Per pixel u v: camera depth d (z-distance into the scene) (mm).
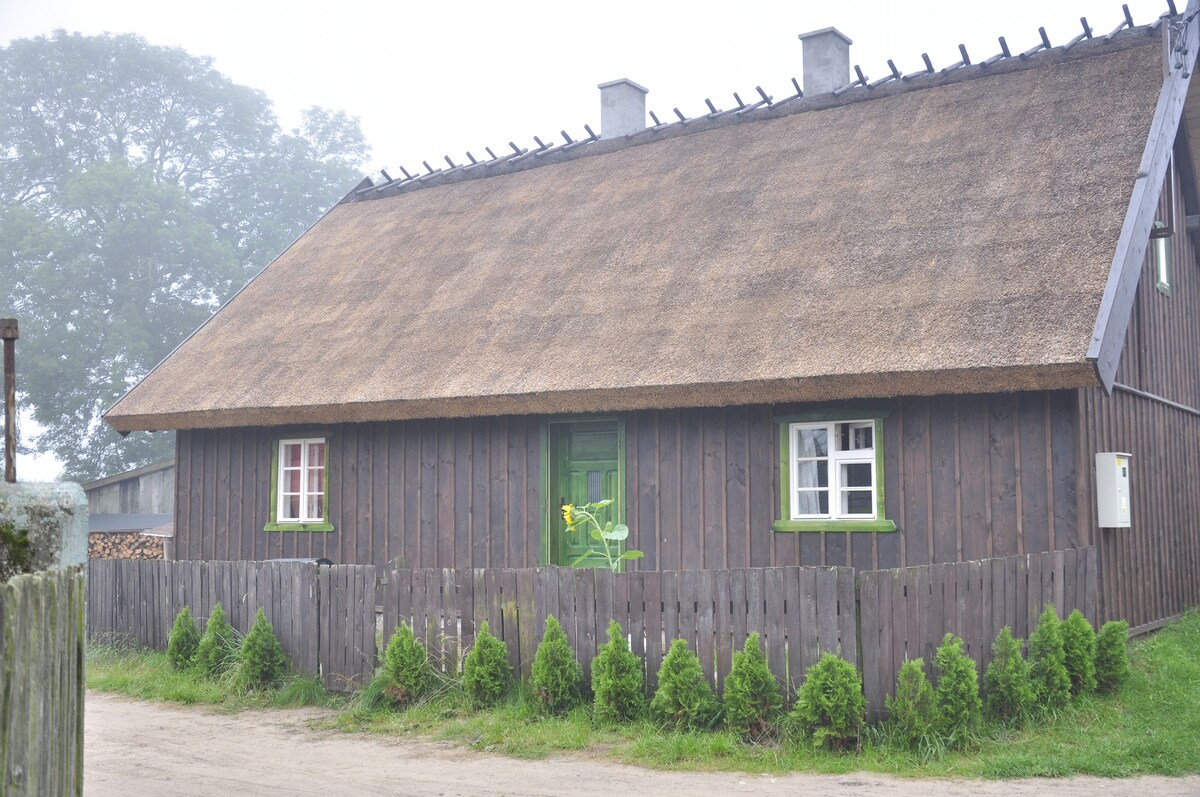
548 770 8109
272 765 8461
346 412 14695
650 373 12422
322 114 53438
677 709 8719
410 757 8656
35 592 2934
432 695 10078
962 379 10586
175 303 43312
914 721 8094
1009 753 7957
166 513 27109
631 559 13148
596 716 9070
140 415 16812
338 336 16438
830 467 12195
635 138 18359
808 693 8234
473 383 13742
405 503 15109
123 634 13242
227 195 49156
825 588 8469
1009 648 8719
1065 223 11719
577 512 11820
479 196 19125
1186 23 13109
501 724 9219
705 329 12742
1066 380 10117
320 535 15836
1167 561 13242
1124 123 12867
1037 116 13812
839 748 8141
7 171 46250
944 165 13711
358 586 10930
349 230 20172
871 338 11430
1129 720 8758
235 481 16828
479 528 14461
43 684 2990
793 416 12281
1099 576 10883
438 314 15711
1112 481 10914
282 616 11500
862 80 16266
